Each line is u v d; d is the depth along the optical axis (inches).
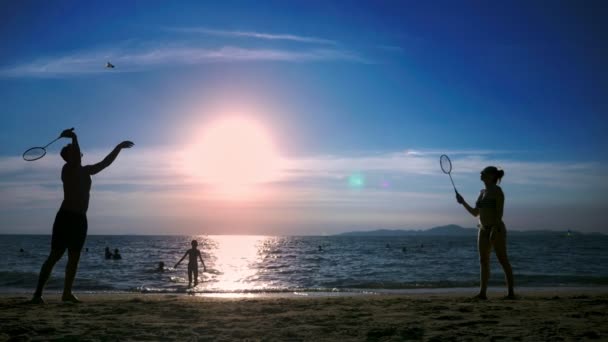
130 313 225.8
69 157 266.4
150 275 989.8
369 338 171.9
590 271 1127.6
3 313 217.6
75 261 270.5
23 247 3051.2
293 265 1459.2
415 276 994.7
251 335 176.4
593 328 185.5
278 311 242.7
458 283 730.2
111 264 1379.2
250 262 1612.9
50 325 186.9
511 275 318.3
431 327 190.7
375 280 882.8
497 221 314.8
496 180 323.3
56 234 263.7
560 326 190.4
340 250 2928.2
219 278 932.6
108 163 273.0
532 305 265.9
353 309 253.9
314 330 186.4
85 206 269.9
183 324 197.2
